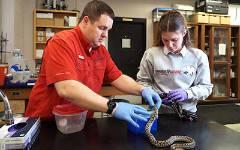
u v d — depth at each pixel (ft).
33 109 4.33
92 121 4.15
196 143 3.20
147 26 18.24
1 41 13.00
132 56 18.31
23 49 15.40
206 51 18.13
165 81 5.17
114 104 3.47
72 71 3.65
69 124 3.61
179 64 5.09
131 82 4.67
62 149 3.03
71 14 14.97
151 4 18.16
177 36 4.58
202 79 5.11
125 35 18.06
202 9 18.04
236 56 19.06
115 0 17.42
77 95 3.42
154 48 5.35
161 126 3.92
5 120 3.32
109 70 4.80
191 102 4.94
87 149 3.03
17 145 2.81
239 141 3.29
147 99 4.09
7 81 8.50
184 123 4.10
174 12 4.75
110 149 3.03
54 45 3.80
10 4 13.26
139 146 3.12
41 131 3.64
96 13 3.79
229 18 18.16
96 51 4.48
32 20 15.61
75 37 4.11
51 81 3.62
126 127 3.85
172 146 2.96
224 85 18.95
